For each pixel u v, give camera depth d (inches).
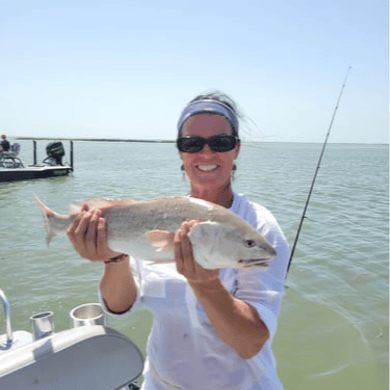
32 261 312.3
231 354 77.7
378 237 380.8
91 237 74.7
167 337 81.0
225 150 80.1
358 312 233.1
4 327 216.5
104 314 96.0
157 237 74.7
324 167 1449.3
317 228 414.9
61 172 952.9
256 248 70.7
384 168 1438.2
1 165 901.8
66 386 73.9
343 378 178.7
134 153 2736.2
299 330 216.2
